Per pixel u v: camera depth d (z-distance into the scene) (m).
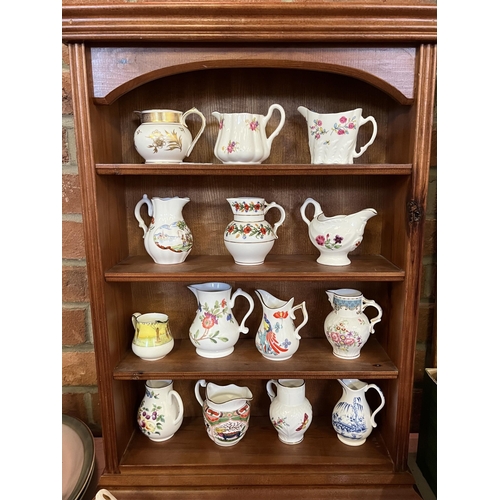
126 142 0.86
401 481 0.78
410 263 0.72
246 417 0.84
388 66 0.68
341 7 0.62
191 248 0.85
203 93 0.85
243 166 0.70
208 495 0.77
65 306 0.92
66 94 0.85
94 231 0.71
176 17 0.63
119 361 0.81
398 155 0.77
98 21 0.63
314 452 0.83
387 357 0.83
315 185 0.88
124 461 0.80
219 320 0.82
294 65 0.68
